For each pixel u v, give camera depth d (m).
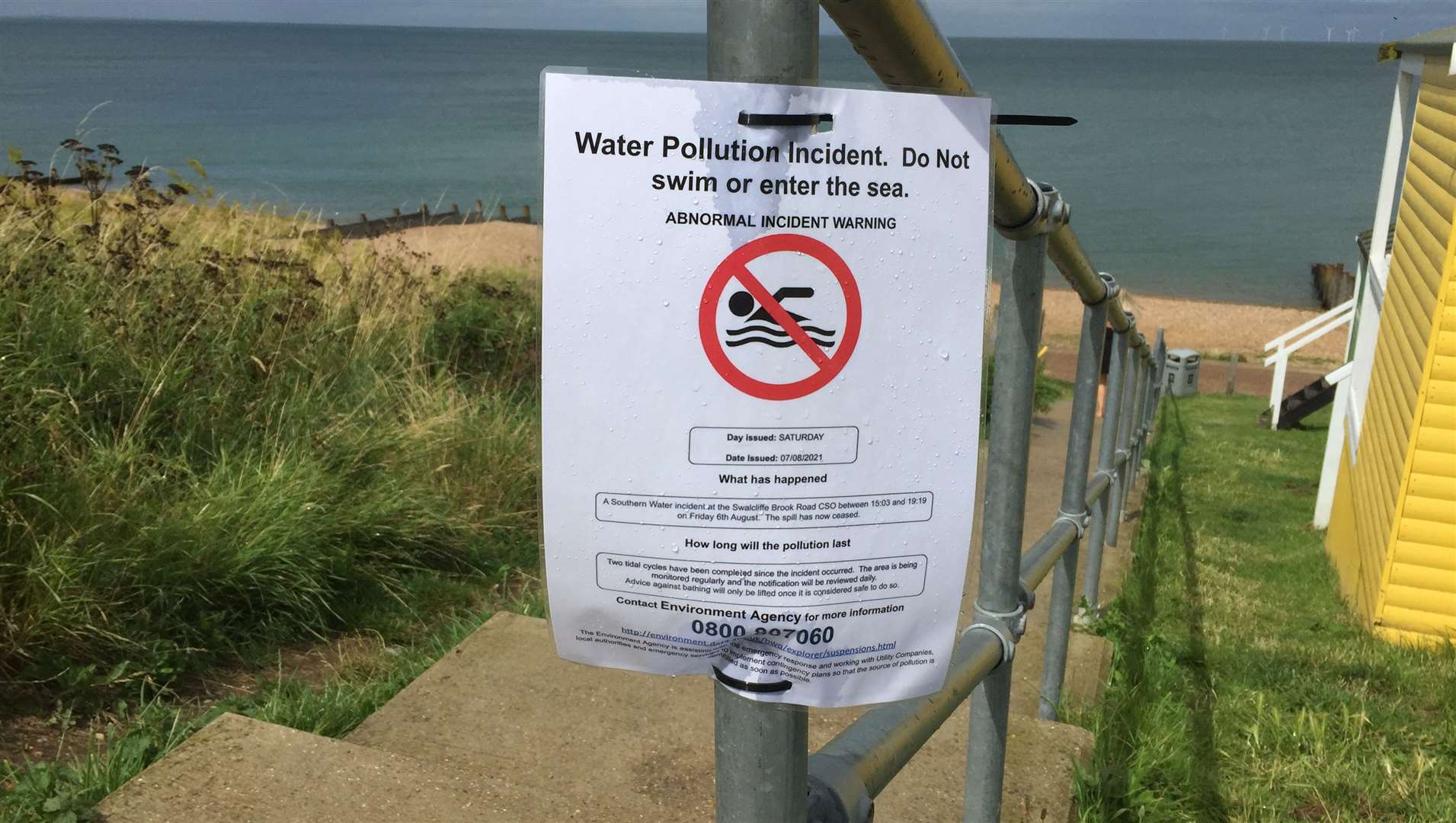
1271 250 43.44
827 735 2.90
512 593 4.41
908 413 0.90
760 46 0.80
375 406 5.16
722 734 0.94
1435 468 6.16
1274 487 11.52
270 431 4.42
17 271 4.19
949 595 0.94
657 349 0.84
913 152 0.86
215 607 3.57
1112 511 7.04
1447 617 6.26
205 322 4.82
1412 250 7.07
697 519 0.87
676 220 0.83
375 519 4.31
